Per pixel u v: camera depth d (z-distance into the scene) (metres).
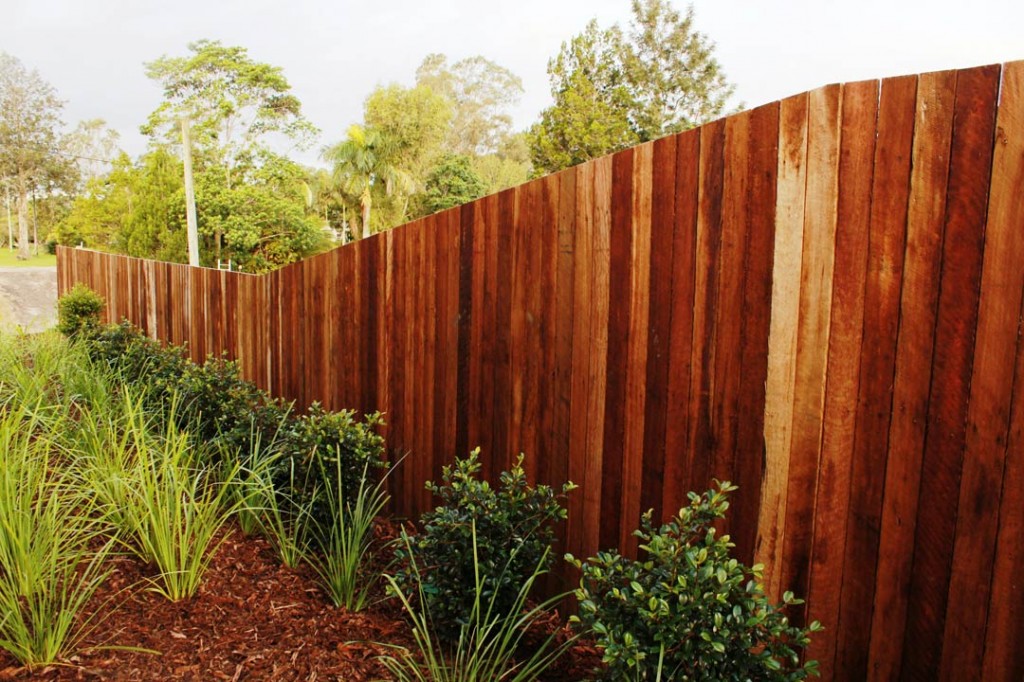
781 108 2.05
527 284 3.09
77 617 2.45
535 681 2.35
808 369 2.03
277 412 4.04
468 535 2.43
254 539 3.36
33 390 4.62
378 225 33.59
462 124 50.75
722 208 2.24
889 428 1.88
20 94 44.72
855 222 1.91
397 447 4.10
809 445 2.04
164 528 2.74
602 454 2.75
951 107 1.73
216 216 26.00
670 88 29.19
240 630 2.53
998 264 1.67
